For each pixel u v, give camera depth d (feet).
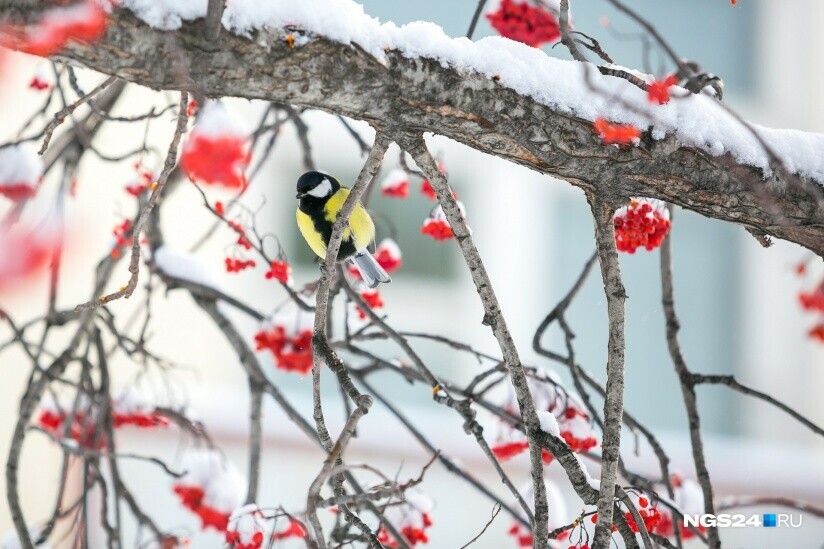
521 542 24.06
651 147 14.07
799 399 53.42
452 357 51.01
